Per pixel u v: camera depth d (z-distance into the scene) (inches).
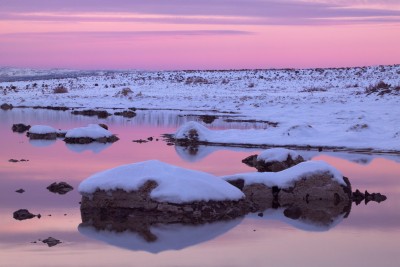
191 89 2625.5
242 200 532.7
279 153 701.9
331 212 528.1
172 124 1365.7
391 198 583.2
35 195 584.4
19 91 2721.5
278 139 979.3
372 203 565.6
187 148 931.3
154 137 1098.7
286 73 3267.7
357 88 2231.8
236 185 577.3
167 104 1987.0
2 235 449.4
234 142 974.4
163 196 508.7
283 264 384.8
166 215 506.0
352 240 441.7
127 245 425.7
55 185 617.6
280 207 552.4
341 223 490.3
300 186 572.1
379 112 1366.9
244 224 487.5
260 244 430.3
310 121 1278.3
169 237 446.9
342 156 837.2
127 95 2316.7
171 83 2992.1
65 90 2598.4
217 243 431.8
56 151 892.6
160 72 3858.3
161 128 1270.9
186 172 530.6
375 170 725.9
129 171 535.5
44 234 453.4
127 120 1483.8
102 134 1034.7
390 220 500.1
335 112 1419.8
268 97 1978.3
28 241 434.6
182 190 510.6
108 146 960.3
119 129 1246.9
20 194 588.7
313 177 574.6
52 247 419.8
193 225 482.6
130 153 871.1
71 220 494.3
